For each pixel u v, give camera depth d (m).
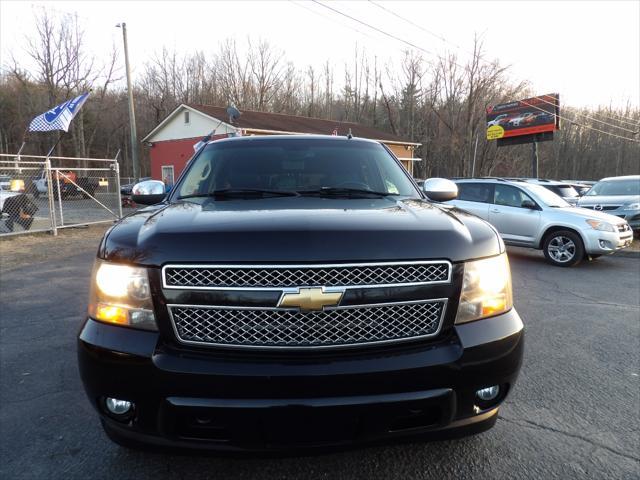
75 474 2.35
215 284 1.86
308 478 2.30
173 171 28.84
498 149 39.72
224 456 1.89
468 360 1.94
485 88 32.81
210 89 47.97
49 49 40.28
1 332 4.55
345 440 1.87
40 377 3.52
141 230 2.12
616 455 2.52
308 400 1.82
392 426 1.92
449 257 1.96
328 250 1.86
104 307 2.01
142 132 49.75
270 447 1.85
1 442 2.64
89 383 1.97
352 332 1.89
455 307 1.98
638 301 5.88
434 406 1.91
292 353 1.87
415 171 42.62
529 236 8.83
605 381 3.46
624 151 57.00
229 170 3.22
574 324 4.88
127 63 23.48
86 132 48.81
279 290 1.83
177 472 2.36
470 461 2.44
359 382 1.83
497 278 2.11
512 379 2.09
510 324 2.10
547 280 7.21
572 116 42.84
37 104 43.81
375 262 1.88
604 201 11.75
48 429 2.78
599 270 8.09
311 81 52.84
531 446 2.59
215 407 1.81
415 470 2.37
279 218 2.14
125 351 1.89
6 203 12.22
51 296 5.97
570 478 2.31
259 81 48.06
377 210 2.40
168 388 1.83
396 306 1.92
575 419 2.89
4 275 7.28
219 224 2.05
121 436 2.00
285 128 26.67
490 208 9.36
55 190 19.97
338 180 3.18
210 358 1.85
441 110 37.38
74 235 12.12
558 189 14.27
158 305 1.90
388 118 47.47
